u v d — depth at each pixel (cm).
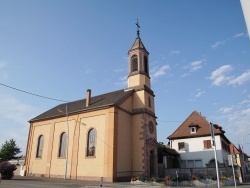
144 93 2988
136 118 2906
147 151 2769
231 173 2964
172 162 3888
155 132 3062
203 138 3878
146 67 3262
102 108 2733
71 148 2873
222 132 4000
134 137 2845
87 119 2844
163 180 2234
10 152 5275
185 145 3994
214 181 2275
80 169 2672
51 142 3162
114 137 2519
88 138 2752
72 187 1762
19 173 3378
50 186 1783
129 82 3159
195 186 2198
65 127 3081
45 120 3406
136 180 2267
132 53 3259
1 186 1691
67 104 3834
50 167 3020
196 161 3819
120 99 2759
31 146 3422
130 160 2744
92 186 1872
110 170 2408
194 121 4191
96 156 2589
